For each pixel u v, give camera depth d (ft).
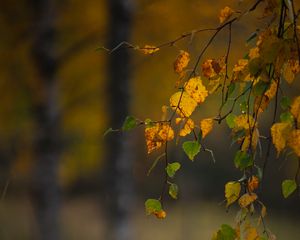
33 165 43.93
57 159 44.11
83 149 48.88
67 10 42.57
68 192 85.46
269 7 8.29
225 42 30.48
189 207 85.05
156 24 37.68
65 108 43.86
